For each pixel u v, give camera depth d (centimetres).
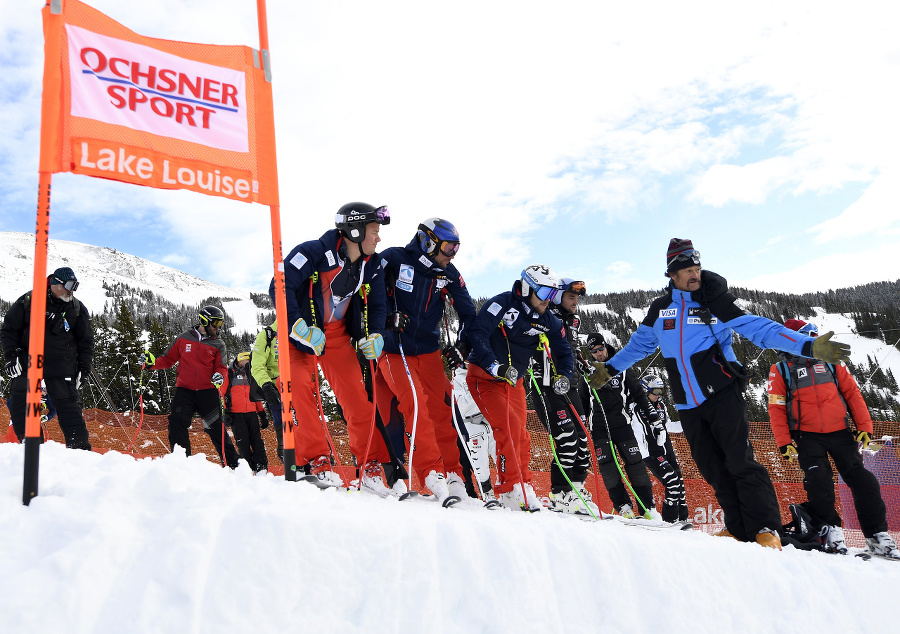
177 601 185
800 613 287
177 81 288
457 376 422
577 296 488
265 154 317
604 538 269
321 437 354
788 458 483
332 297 355
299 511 217
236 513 209
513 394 431
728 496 397
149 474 233
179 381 616
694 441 404
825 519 460
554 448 459
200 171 291
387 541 223
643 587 260
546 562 247
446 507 339
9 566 189
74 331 480
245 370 668
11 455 268
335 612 202
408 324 396
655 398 647
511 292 430
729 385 386
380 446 405
